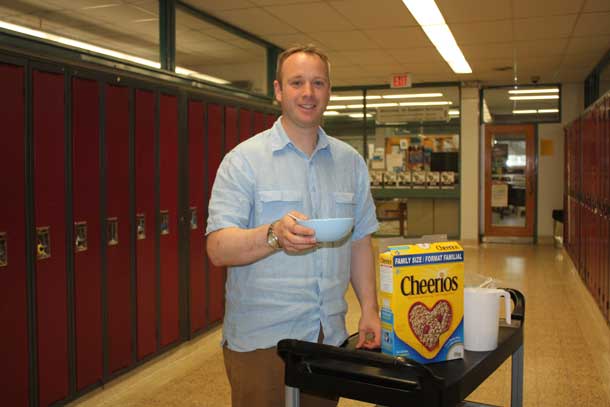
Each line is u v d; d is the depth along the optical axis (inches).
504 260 317.4
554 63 310.7
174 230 159.3
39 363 113.3
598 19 217.5
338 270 62.8
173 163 157.9
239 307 61.1
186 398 131.0
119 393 133.8
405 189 399.5
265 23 221.1
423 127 393.1
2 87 103.3
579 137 266.5
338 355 43.9
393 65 315.9
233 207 57.8
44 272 113.9
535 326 185.8
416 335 46.4
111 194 132.9
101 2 146.4
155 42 172.9
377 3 195.8
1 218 103.9
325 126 410.3
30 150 109.7
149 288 148.4
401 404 42.1
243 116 196.5
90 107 125.5
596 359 153.9
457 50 276.5
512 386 59.4
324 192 62.6
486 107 395.5
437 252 47.4
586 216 233.5
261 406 60.8
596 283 201.5
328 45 264.1
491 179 397.1
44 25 126.3
